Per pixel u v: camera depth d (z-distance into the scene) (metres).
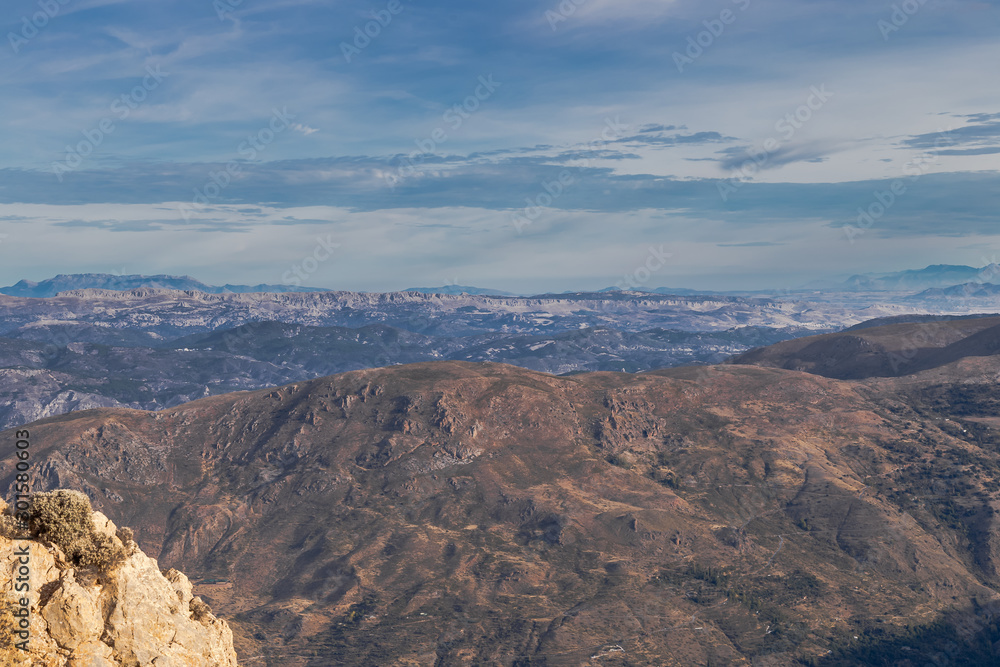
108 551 34.34
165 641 34.38
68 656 32.16
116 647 33.22
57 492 34.66
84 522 34.44
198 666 35.00
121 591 34.16
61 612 32.34
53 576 33.50
